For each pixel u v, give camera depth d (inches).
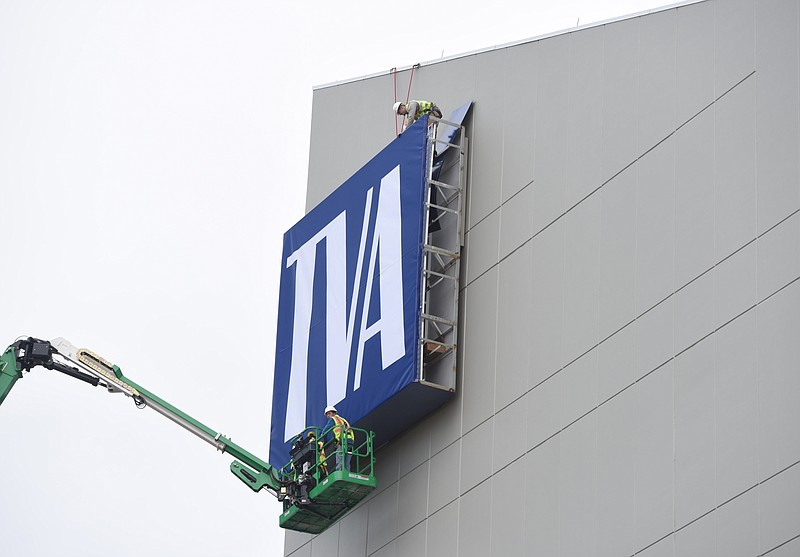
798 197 1408.7
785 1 1492.4
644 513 1464.1
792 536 1301.7
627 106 1669.5
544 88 1827.0
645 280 1560.0
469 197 1909.4
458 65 2028.8
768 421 1360.7
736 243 1460.4
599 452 1547.7
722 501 1380.4
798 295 1374.3
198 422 2090.3
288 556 2150.6
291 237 2194.9
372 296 1927.9
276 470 2053.4
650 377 1510.8
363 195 2016.5
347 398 1924.2
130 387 2102.6
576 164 1724.9
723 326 1441.9
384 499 1925.4
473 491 1734.7
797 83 1449.3
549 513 1592.0
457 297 1852.9
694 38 1600.6
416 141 1923.0
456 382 1825.8
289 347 2116.1
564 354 1647.4
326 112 2327.8
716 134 1529.3
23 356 2070.6
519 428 1685.5
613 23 1733.5
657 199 1581.0
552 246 1723.7
